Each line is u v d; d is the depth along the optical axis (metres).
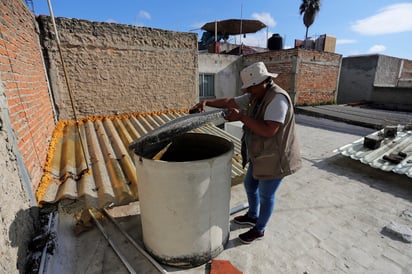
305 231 2.49
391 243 2.30
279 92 1.78
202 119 1.77
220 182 1.88
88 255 2.07
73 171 2.77
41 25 3.85
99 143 3.72
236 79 11.46
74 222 2.42
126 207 2.84
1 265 1.27
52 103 4.05
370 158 4.05
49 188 2.31
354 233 2.46
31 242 1.79
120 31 4.63
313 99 11.13
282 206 3.00
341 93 13.82
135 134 4.10
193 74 5.86
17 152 1.74
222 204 1.98
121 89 4.91
